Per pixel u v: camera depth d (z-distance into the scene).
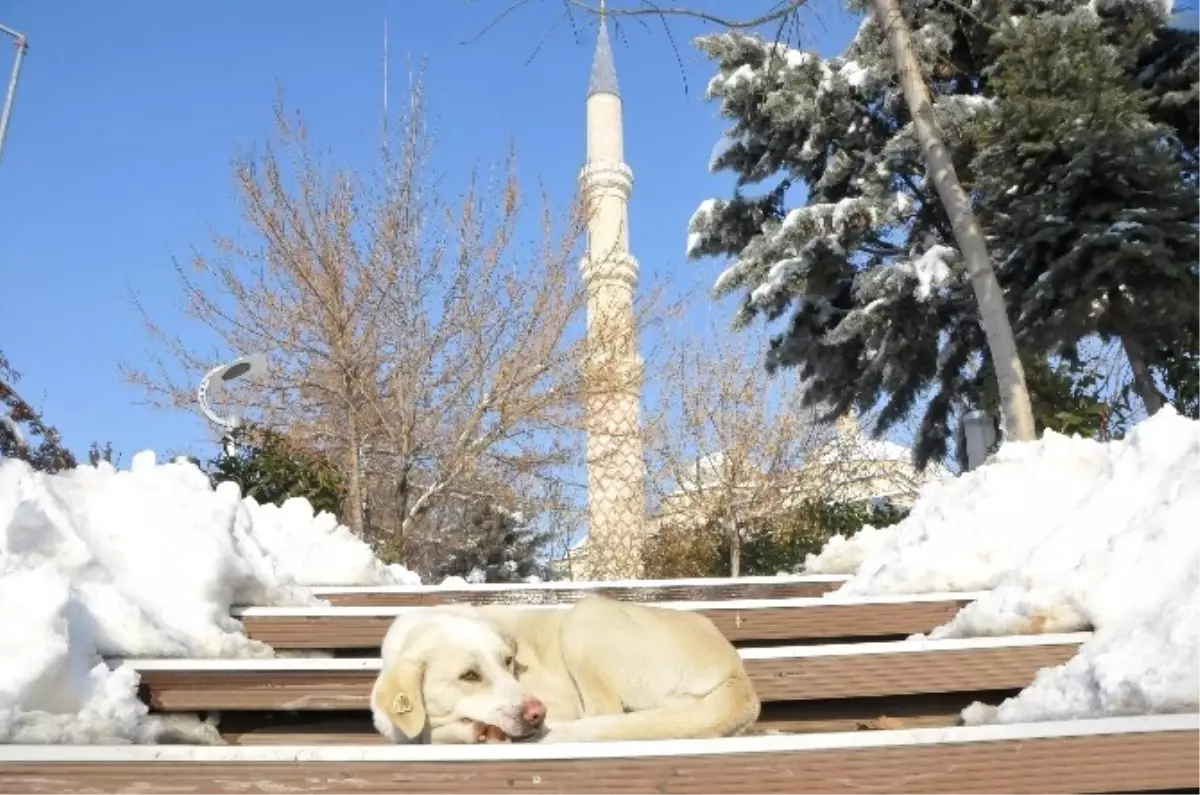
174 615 5.18
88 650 4.12
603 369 16.84
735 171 19.55
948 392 17.98
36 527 4.77
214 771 3.17
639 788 3.19
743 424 20.70
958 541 6.17
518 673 4.26
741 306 18.14
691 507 20.16
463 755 3.20
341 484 15.14
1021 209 13.23
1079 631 4.88
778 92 17.97
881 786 3.24
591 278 17.23
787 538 19.00
